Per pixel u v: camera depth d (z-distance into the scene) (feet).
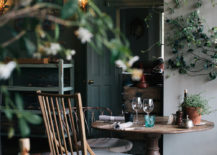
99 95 17.43
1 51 2.54
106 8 17.48
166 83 12.01
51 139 7.64
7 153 14.71
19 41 2.63
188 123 8.59
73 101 16.49
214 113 11.60
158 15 23.45
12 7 2.53
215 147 11.70
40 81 16.22
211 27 11.41
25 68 16.34
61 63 15.08
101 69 17.47
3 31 17.10
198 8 11.48
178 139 12.00
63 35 18.19
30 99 16.49
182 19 11.62
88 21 2.69
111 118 9.58
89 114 16.70
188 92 11.78
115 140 10.28
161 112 16.25
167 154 12.09
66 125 7.09
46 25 16.90
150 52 23.75
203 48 11.50
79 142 9.96
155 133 8.93
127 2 21.16
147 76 17.67
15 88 15.94
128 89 16.81
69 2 2.46
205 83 11.62
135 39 24.09
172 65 11.85
